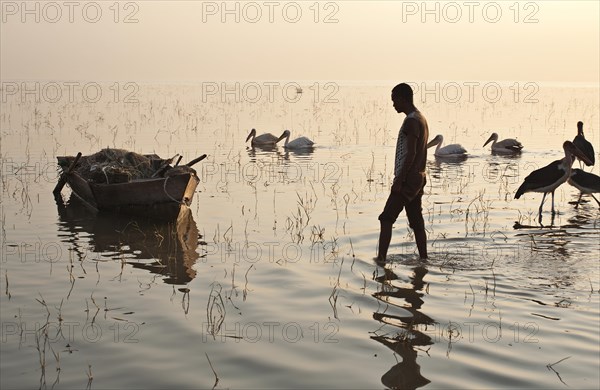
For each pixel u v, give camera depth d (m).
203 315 6.80
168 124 29.25
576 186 12.66
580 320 6.58
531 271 8.24
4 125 27.34
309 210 12.12
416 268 8.40
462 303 7.09
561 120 32.41
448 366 5.57
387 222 8.65
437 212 12.04
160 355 5.84
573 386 5.20
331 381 5.32
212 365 5.63
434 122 31.59
